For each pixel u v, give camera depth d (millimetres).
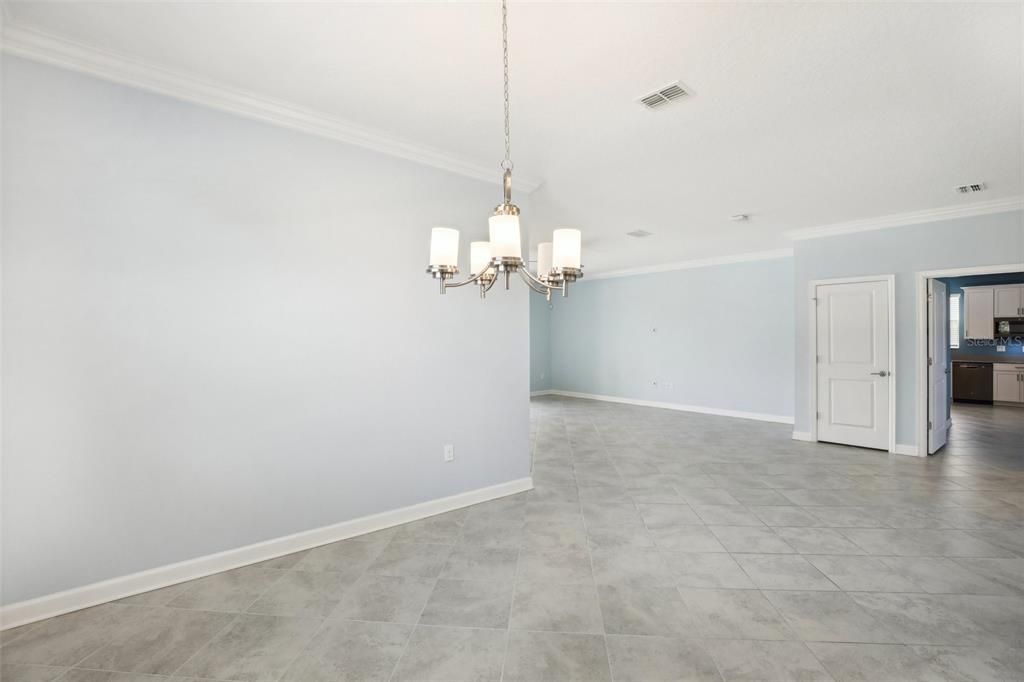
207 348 2402
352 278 2869
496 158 3230
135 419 2227
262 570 2441
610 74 2201
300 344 2682
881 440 4875
